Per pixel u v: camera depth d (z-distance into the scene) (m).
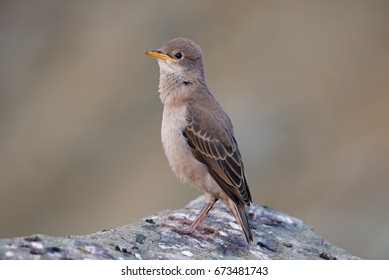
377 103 19.36
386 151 18.14
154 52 10.26
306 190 17.77
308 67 20.31
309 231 9.91
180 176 10.01
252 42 21.05
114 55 22.09
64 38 23.45
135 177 18.72
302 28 21.22
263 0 22.02
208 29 21.72
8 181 19.83
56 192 19.28
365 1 21.81
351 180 17.72
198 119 9.88
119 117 20.34
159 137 19.33
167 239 8.66
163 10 22.56
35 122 21.19
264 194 17.77
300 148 18.55
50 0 24.39
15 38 23.92
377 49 20.77
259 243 9.22
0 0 24.73
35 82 22.59
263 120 18.97
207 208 9.60
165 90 10.20
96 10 23.78
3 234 18.84
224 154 9.77
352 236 16.59
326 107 19.41
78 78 21.91
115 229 8.66
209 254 8.54
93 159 19.59
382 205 17.03
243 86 19.86
